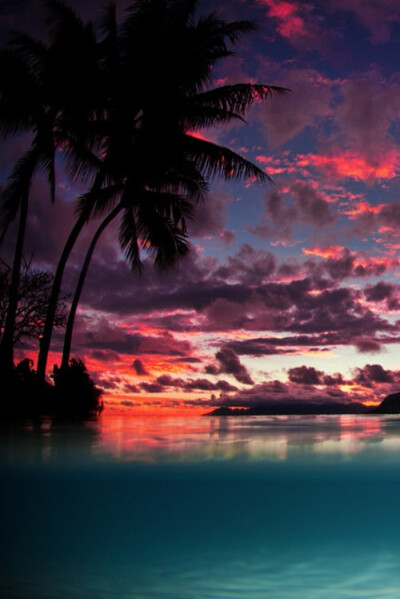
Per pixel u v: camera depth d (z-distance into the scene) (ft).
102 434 20.33
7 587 5.54
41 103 47.80
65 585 5.57
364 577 5.81
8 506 8.57
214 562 6.22
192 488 9.61
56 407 41.91
